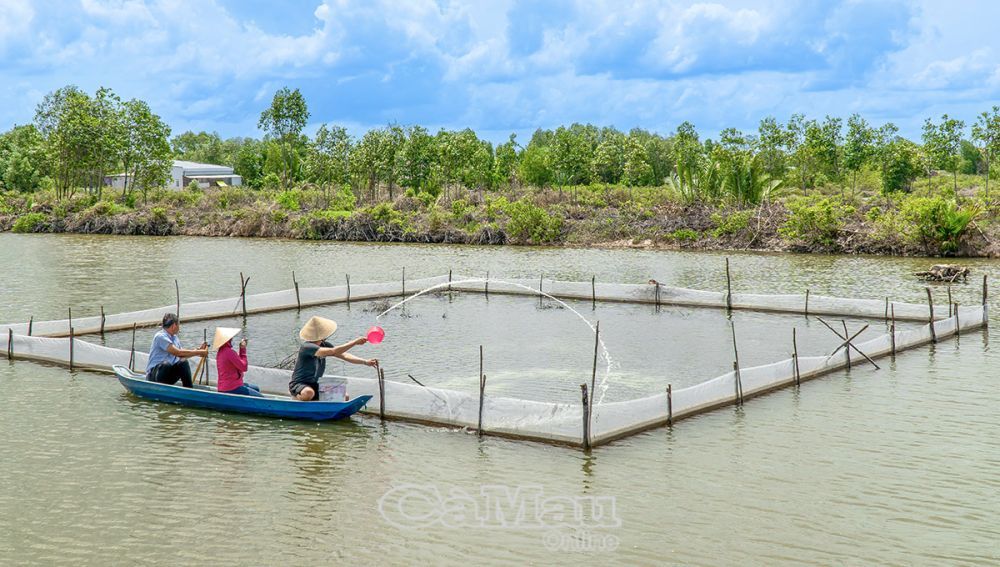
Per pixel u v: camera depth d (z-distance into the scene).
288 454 14.22
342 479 13.08
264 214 70.38
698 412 16.70
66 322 24.77
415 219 67.88
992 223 51.25
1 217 80.12
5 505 12.03
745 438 15.12
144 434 15.27
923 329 23.17
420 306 31.81
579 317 29.02
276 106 98.00
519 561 10.34
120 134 85.44
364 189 89.38
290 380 17.17
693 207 61.66
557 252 54.34
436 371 20.45
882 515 11.75
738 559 10.42
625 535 11.09
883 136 68.81
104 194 91.06
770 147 71.38
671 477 13.18
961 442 14.85
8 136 125.69
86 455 14.14
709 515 11.73
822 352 22.86
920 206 48.25
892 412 16.72
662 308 31.12
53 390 18.28
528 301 33.19
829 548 10.73
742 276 40.00
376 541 10.89
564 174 80.00
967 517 11.66
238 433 15.36
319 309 31.00
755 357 22.22
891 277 38.59
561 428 14.70
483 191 84.56
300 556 10.47
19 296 33.69
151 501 12.20
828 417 16.41
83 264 46.94
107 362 20.05
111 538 10.97
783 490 12.65
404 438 15.09
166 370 17.47
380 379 16.36
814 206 55.34
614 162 95.12
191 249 57.56
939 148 64.94
